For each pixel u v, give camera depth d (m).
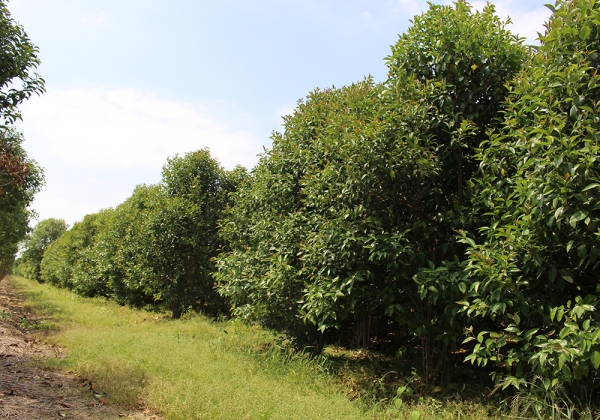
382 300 5.64
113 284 17.56
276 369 6.32
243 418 4.14
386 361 7.41
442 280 4.85
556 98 4.14
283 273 6.53
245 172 14.01
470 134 5.51
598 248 3.72
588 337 3.45
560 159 3.64
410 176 5.24
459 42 5.34
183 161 13.34
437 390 5.34
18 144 13.23
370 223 5.45
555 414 4.03
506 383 4.27
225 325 10.95
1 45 5.98
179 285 12.99
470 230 5.29
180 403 4.45
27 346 7.59
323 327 5.59
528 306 4.19
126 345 7.37
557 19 4.18
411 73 5.76
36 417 4.05
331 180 6.00
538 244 4.09
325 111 7.49
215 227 12.92
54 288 30.34
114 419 4.31
